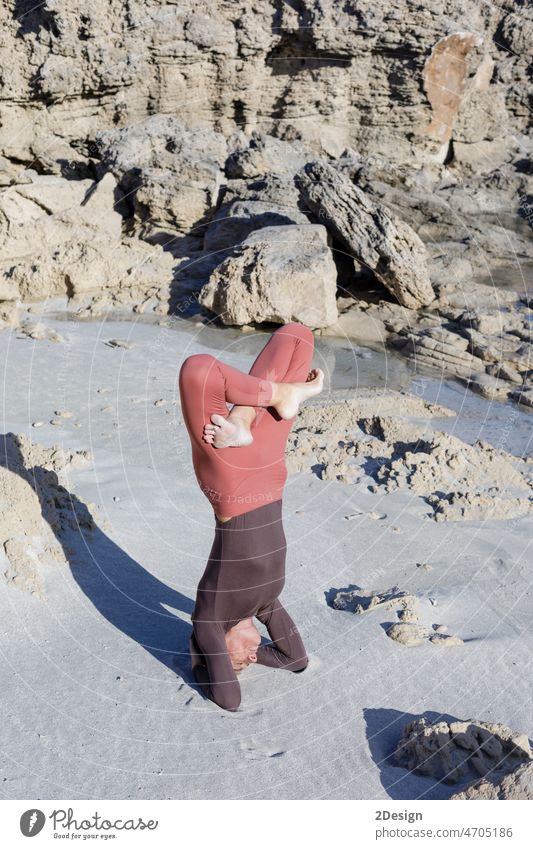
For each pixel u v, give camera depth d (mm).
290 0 17047
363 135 18750
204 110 17125
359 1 17328
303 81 17812
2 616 4484
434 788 3707
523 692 4395
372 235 11766
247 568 4066
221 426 3750
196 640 4219
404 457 7262
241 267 10930
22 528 4930
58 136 15867
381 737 4020
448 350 10469
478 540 6102
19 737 3812
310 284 10781
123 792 3582
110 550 5355
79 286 11562
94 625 4609
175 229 13555
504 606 5250
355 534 6117
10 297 11125
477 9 19453
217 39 16359
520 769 3584
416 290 11703
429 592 5352
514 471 7227
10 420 7695
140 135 14367
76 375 9023
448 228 15609
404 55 18203
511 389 9617
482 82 19625
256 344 10555
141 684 4234
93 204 13617
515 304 12547
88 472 6664
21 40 15172
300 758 3852
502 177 18438
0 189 14344
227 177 14469
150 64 16078
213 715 4090
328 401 8844
